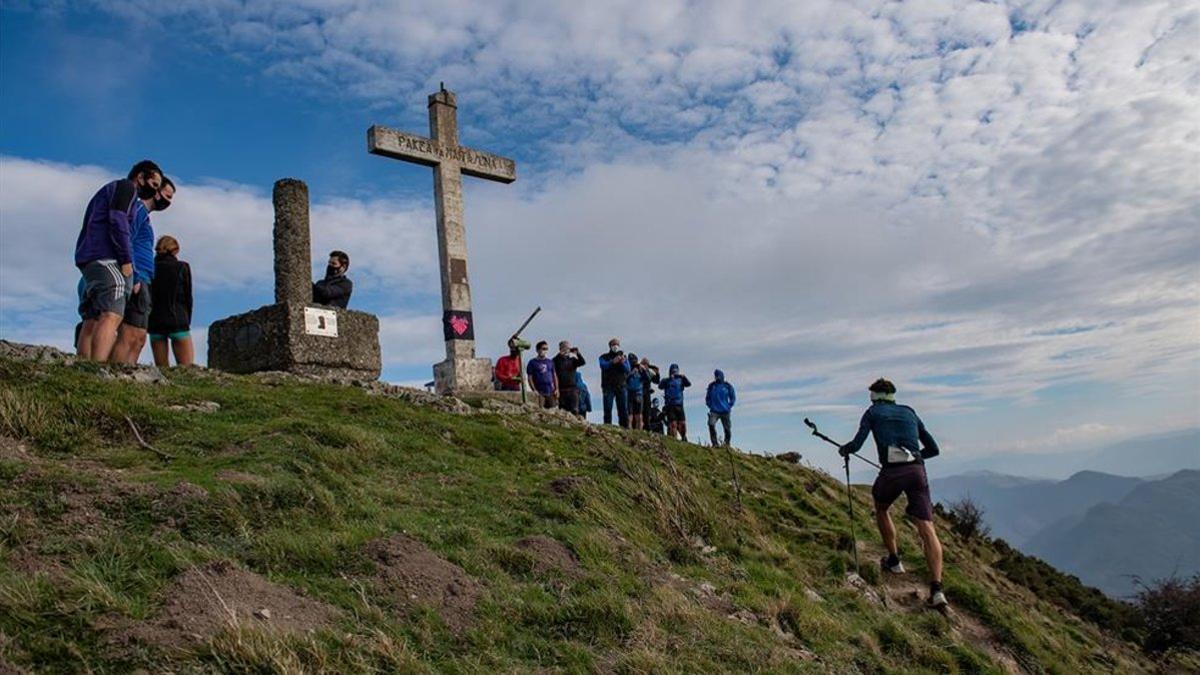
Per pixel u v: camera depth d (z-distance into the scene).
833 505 12.01
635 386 16.02
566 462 9.07
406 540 5.14
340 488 5.92
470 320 15.45
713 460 12.39
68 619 3.38
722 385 15.89
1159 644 13.23
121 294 7.71
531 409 11.84
